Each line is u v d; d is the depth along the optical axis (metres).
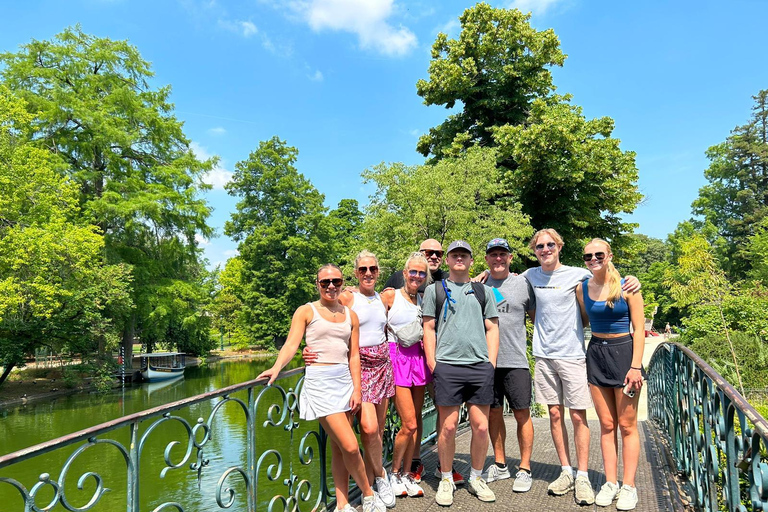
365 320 3.53
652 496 3.55
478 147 18.67
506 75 20.86
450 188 15.81
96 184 28.97
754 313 14.08
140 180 28.80
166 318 29.80
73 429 16.27
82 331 24.42
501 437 4.08
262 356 48.19
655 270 52.16
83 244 22.42
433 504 3.56
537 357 3.87
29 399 22.08
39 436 15.32
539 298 3.90
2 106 22.25
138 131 28.98
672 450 4.71
